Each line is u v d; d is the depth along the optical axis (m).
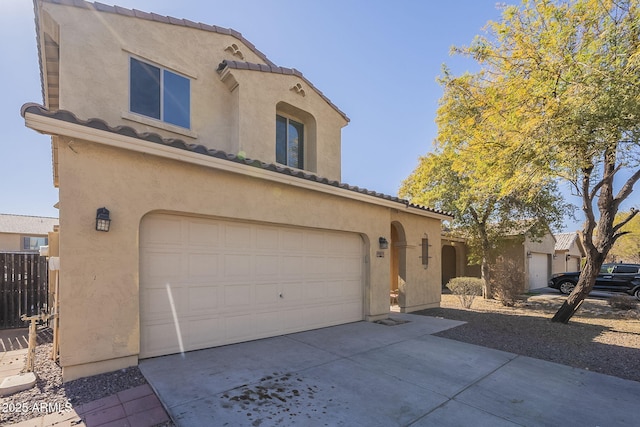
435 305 12.91
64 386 4.46
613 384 5.21
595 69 6.50
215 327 6.34
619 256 34.94
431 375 5.35
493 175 9.24
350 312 9.15
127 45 7.40
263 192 6.95
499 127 9.22
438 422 3.85
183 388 4.48
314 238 8.27
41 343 7.21
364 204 9.40
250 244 6.96
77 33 6.84
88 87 6.85
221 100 9.02
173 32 8.24
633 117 5.95
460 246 22.14
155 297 5.61
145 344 5.48
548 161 7.38
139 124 7.42
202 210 5.99
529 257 21.88
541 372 5.70
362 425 3.73
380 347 6.83
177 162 5.72
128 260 5.12
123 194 5.12
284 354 6.11
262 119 9.24
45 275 9.55
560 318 10.09
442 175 16.38
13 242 29.58
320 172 10.87
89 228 4.80
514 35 9.29
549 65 7.66
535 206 15.66
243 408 4.01
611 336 8.45
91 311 4.77
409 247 11.59
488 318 10.73
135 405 4.01
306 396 4.41
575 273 19.25
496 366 5.91
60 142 4.62
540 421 3.96
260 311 7.07
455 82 13.33
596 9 7.71
